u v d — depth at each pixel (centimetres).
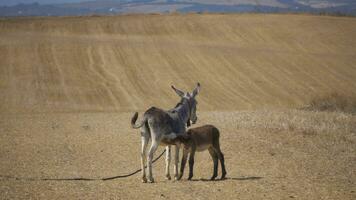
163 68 18150
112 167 6194
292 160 6556
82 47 19788
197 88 5803
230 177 5544
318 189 5006
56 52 19088
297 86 16825
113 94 15638
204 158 6594
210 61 18975
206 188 4903
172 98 15488
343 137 8312
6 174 5597
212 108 14212
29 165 6191
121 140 7781
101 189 4803
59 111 13362
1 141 7794
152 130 5134
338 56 19925
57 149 7200
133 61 18650
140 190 4791
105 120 10488
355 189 5078
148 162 5141
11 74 16888
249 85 16875
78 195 4562
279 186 5056
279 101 15300
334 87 16775
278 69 18462
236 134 7994
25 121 10300
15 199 4381
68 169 6016
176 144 5294
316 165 6362
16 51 18912
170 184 5075
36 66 17688
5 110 13312
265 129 8488
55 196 4512
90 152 7025
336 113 11175
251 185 5062
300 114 10744
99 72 17512
